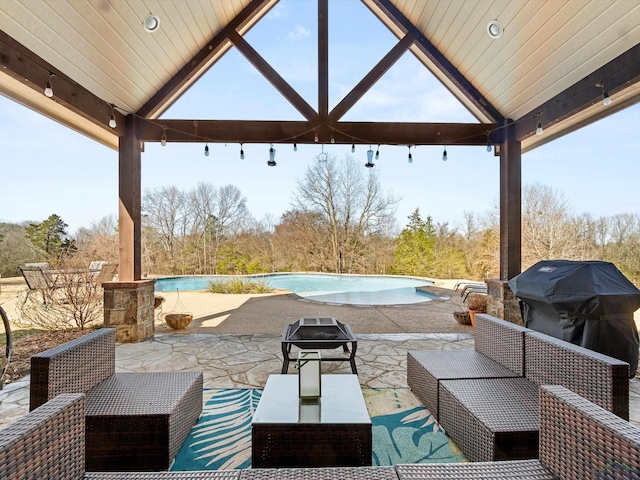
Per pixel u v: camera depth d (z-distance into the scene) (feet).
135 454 6.17
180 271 59.16
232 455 6.91
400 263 57.52
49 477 3.94
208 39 15.98
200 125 16.15
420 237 57.82
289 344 10.61
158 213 59.00
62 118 14.74
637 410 8.67
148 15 12.39
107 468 6.14
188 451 7.02
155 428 6.20
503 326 8.68
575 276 10.43
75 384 6.67
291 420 5.87
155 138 16.14
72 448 4.33
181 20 13.88
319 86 16.28
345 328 11.45
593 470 3.84
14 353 14.38
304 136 16.28
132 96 15.23
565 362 6.61
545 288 10.78
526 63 13.69
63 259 19.83
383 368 11.92
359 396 6.89
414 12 15.89
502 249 16.99
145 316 15.89
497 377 7.94
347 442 5.79
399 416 8.45
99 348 7.49
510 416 6.17
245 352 13.75
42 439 3.87
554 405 4.38
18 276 36.19
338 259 58.80
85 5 10.87
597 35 11.16
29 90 12.07
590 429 3.89
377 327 18.60
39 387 5.94
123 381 7.61
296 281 49.55
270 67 16.14
